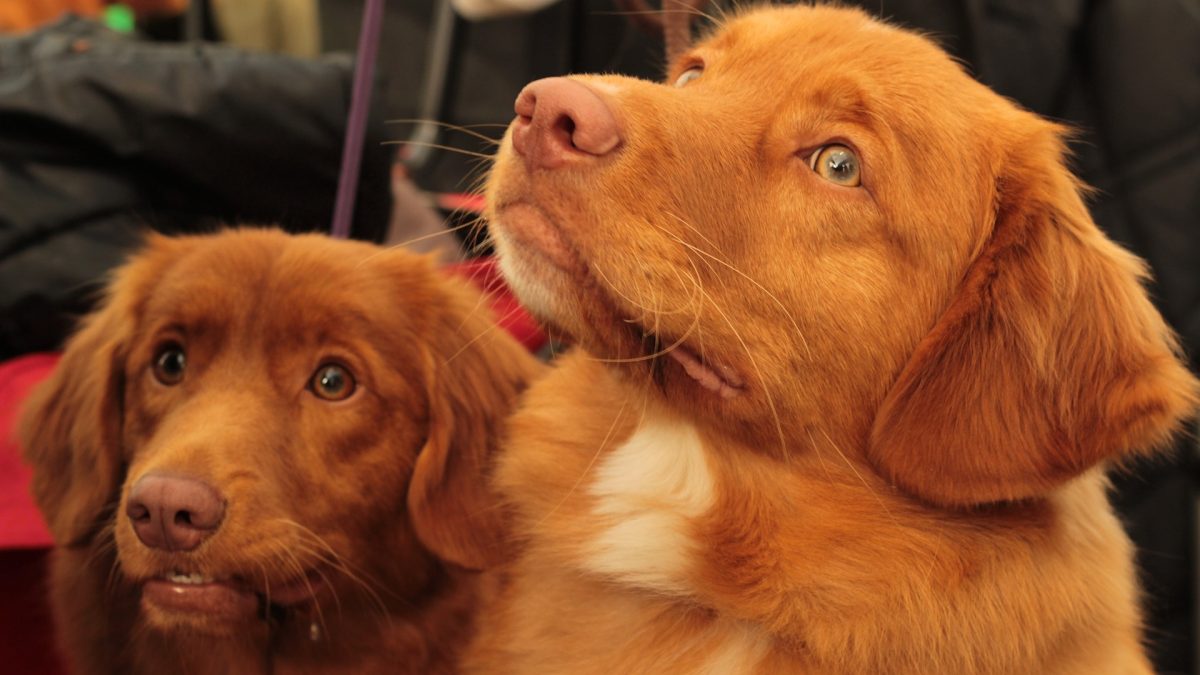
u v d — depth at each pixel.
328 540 0.75
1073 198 0.75
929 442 0.72
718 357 0.72
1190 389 0.72
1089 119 1.07
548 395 0.78
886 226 0.73
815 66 0.74
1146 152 1.05
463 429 0.79
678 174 0.71
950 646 0.71
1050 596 0.71
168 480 0.70
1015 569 0.71
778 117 0.73
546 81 0.70
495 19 1.30
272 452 0.74
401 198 1.01
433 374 0.78
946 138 0.73
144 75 0.84
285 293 0.76
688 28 0.87
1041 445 0.72
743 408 0.72
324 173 0.89
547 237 0.70
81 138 0.83
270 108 0.86
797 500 0.73
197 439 0.72
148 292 0.78
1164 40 1.05
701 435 0.74
